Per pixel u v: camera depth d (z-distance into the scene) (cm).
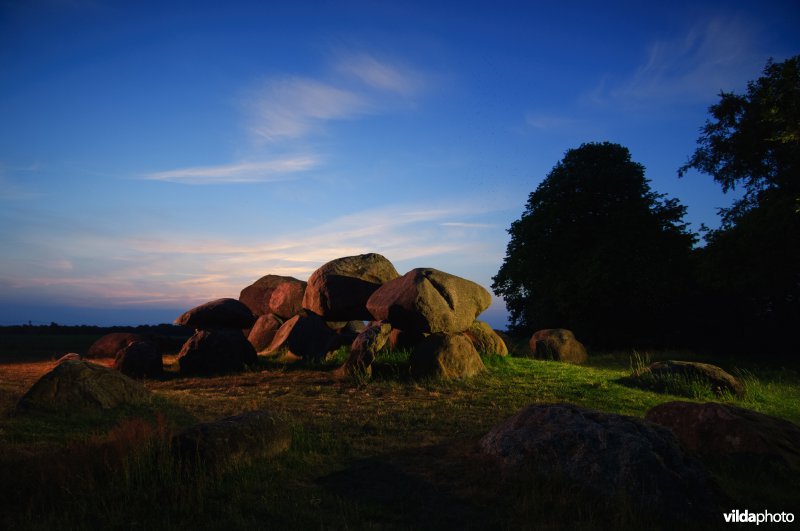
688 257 2923
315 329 2012
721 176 2928
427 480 643
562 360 2239
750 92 2695
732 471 679
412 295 1571
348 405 1146
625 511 531
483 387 1378
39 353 2455
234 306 2116
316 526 510
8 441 754
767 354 2744
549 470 623
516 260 3353
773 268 2388
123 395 1108
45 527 476
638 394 1338
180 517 521
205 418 1009
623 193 3212
